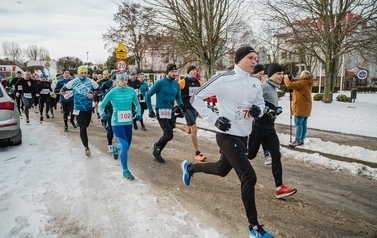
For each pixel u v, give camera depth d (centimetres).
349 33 1680
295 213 357
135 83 1013
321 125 1027
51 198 388
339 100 2167
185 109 577
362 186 452
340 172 518
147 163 562
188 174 374
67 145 711
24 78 1048
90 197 392
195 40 1330
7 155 607
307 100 666
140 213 346
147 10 1341
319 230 317
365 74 1816
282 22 1684
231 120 300
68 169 513
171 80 550
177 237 294
